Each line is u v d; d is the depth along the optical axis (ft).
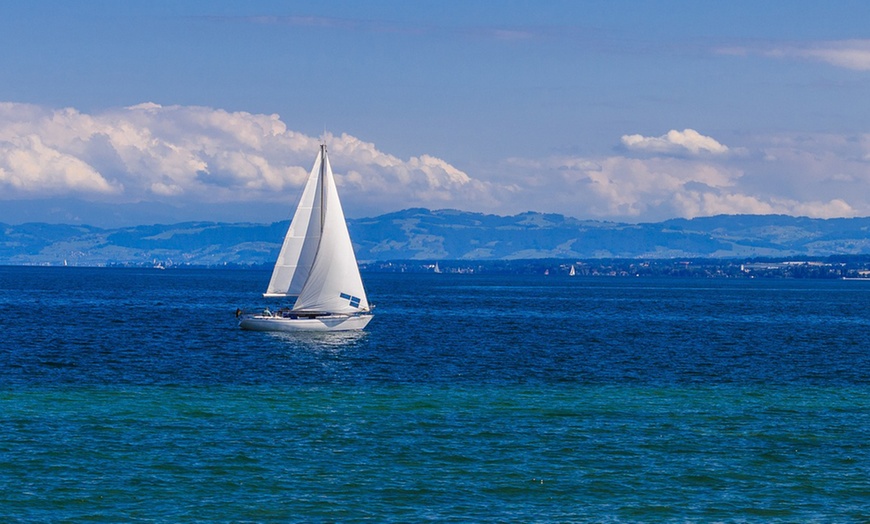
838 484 556.92
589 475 570.46
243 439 647.56
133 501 511.81
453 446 635.25
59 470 562.25
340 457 604.08
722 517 499.92
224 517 490.49
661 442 653.30
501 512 503.61
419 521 488.85
